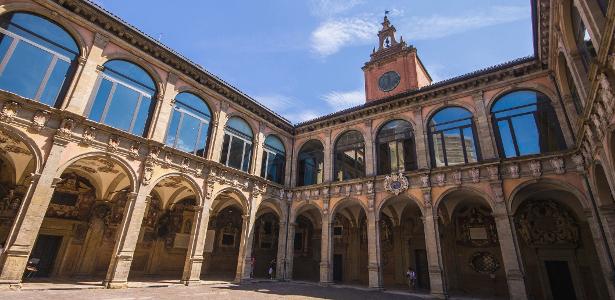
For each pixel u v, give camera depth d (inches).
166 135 724.7
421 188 759.1
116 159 623.2
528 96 701.9
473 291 792.3
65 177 751.7
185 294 563.8
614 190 405.1
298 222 1175.0
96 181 799.1
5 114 495.5
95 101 619.8
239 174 868.0
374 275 766.5
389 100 901.2
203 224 749.9
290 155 1080.8
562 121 630.5
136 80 701.9
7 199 652.7
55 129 550.9
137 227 628.1
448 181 729.6
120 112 658.8
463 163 737.0
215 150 823.1
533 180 629.6
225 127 874.1
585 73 449.7
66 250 741.3
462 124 771.4
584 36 433.1
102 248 799.7
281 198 992.2
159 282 699.4
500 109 729.0
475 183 693.9
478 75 759.7
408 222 951.0
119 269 592.1
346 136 988.6
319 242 1094.4
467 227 845.8
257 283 826.2
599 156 444.5
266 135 1011.3
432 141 804.0
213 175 794.2
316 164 1026.7
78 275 743.7
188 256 719.7
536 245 731.4
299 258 1128.2
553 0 488.1
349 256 1037.8
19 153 621.6
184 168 737.0
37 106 531.8
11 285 467.8
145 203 647.8
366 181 855.7
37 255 705.6
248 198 889.5
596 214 542.9
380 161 887.7
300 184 1043.3
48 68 571.5
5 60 522.9
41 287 518.9
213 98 859.4
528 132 679.1
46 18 587.5
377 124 920.9
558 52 577.3
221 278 870.4
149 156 669.9
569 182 591.8
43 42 574.2
